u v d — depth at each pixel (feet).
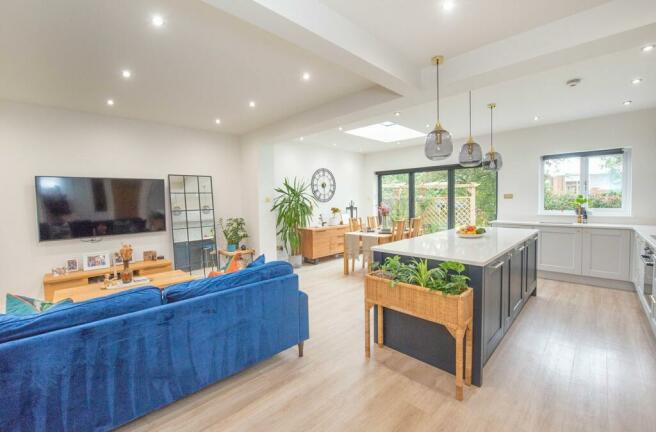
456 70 9.12
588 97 12.38
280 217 19.31
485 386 7.02
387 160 25.45
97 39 7.83
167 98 12.32
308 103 13.20
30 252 12.64
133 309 5.85
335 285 15.39
